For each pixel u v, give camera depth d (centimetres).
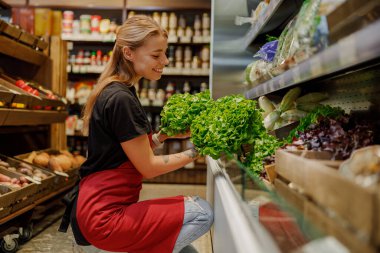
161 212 167
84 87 575
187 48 576
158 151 575
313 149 126
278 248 76
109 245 165
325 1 93
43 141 449
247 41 272
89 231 163
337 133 131
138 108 169
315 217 79
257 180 100
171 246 168
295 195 95
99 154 170
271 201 90
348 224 65
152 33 176
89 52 579
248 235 89
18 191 255
